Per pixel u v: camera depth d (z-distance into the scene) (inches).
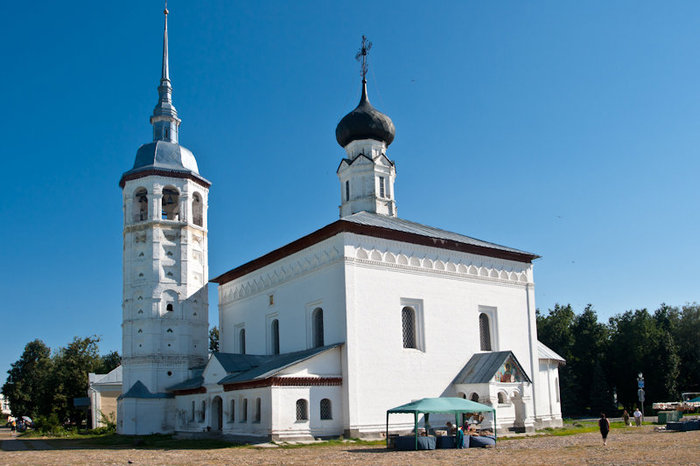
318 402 1422.2
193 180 2054.6
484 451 1167.0
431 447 1222.9
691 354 3277.6
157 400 1849.2
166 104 2135.8
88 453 1286.9
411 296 1609.3
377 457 1075.9
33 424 2807.6
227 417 1572.3
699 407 2610.7
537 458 1016.9
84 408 2787.9
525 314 1867.6
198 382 1782.7
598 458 995.3
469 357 1685.5
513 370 1626.5
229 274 2031.3
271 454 1163.3
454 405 1264.8
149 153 2046.0
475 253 1786.4
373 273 1552.7
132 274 1952.5
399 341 1556.3
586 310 3376.0
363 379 1467.8
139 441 1539.1
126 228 1988.2
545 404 1883.6
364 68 2158.0
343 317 1482.5
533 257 1916.8
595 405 2940.5
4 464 1055.6
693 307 3363.7
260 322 1857.8
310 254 1652.3
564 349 3196.4
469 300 1732.3
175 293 1943.9
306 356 1434.5
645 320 3112.7
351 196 2048.5
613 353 3132.4
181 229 1987.0
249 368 1636.3
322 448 1269.7
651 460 943.0
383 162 2063.2
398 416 1502.2
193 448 1346.0
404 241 1632.6
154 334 1889.8
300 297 1672.0
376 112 2090.3
